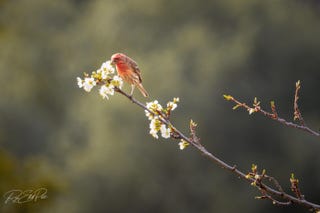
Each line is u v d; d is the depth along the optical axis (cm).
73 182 3156
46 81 4031
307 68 3984
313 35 4062
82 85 716
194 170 3272
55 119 3912
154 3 4288
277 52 4000
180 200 3275
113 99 3353
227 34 4197
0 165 1293
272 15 4119
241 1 4278
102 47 4178
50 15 4462
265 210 3291
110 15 4250
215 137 3459
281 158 3459
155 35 4238
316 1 4628
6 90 3759
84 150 3416
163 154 3247
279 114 3769
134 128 3269
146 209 3244
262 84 3812
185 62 3753
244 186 3303
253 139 3500
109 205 3181
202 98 3478
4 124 3559
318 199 3397
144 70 3509
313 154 3409
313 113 3819
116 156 3206
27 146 3581
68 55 4262
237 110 3519
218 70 3675
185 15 4350
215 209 3284
